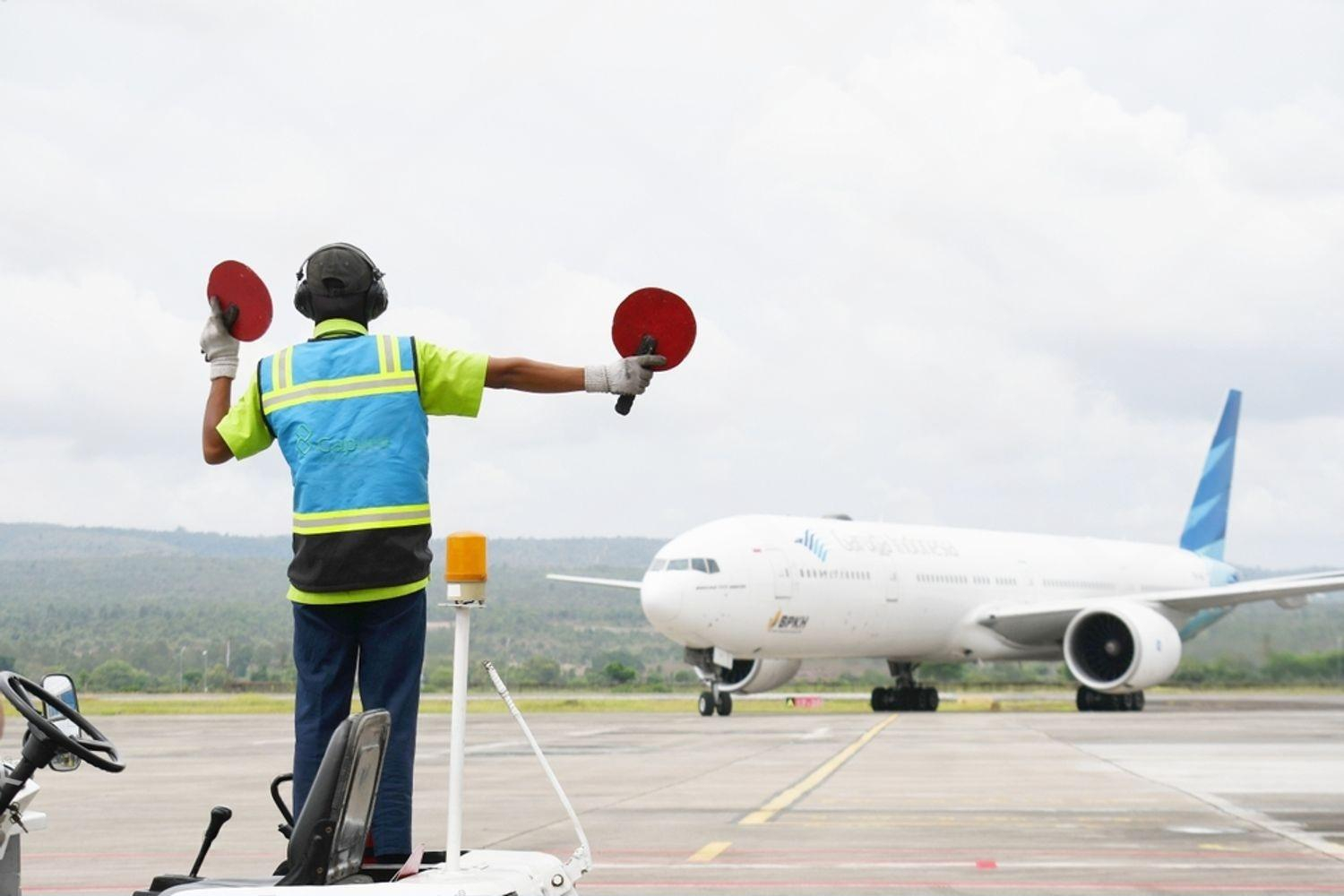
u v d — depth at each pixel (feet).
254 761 85.05
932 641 158.81
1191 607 156.66
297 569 18.03
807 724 126.62
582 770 71.05
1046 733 104.99
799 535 141.38
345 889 14.20
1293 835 42.65
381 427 18.06
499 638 648.38
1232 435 233.35
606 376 18.33
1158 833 43.16
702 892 32.35
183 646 501.56
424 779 66.54
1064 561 185.47
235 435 18.70
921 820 47.01
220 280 19.03
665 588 128.67
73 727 17.08
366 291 19.61
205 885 15.61
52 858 40.37
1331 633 257.96
